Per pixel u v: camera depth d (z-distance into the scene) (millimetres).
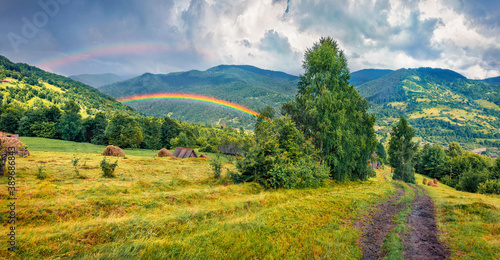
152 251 8344
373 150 41562
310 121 34031
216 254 8781
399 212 15914
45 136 95562
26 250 7598
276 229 11523
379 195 22609
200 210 13023
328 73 32719
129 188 16688
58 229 9203
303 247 9758
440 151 88688
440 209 16719
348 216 14461
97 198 12836
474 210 14688
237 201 15367
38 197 12531
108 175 21797
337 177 33438
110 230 9555
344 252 9445
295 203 15953
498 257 8109
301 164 26422
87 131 106812
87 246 8469
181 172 29438
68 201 11820
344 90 35781
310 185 24859
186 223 11391
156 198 14422
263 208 15078
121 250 8133
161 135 123250
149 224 10492
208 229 11000
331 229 12000
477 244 9297
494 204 16422
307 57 35031
